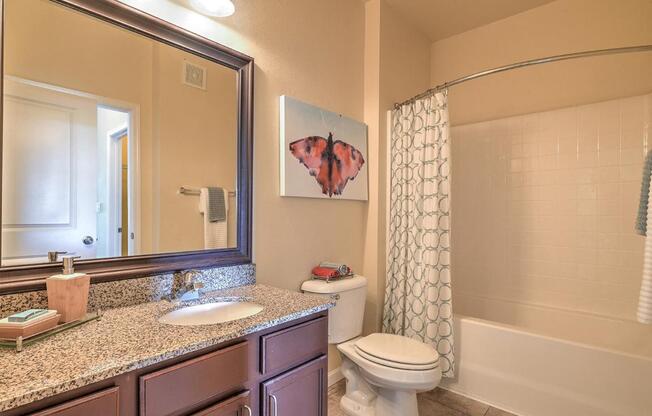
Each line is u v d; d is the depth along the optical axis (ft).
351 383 6.11
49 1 3.53
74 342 2.79
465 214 9.30
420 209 7.18
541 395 5.92
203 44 4.74
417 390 5.09
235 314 4.30
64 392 2.19
